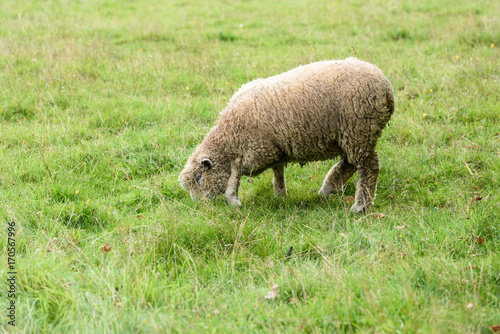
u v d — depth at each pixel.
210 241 4.46
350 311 3.29
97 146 6.35
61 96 7.93
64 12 14.37
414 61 9.15
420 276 3.71
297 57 9.51
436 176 5.58
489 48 9.44
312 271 3.89
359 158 5.04
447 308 3.26
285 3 15.45
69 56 9.46
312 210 5.17
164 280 3.89
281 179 5.54
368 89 4.79
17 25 12.25
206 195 5.25
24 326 3.30
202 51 10.31
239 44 11.36
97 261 4.20
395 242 4.29
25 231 4.64
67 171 5.89
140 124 7.24
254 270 4.05
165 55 10.01
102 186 5.75
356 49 9.95
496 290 3.51
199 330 3.23
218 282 3.96
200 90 8.44
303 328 3.19
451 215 4.70
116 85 8.46
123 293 3.59
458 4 13.14
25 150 6.27
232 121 5.05
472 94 7.32
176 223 4.60
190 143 6.71
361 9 13.45
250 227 4.58
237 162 5.15
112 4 15.91
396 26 11.56
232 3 15.71
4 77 8.66
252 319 3.43
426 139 6.32
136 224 4.88
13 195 5.29
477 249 4.09
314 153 5.13
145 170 6.14
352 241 4.35
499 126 6.38
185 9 15.20
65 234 4.60
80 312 3.39
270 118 4.89
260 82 5.09
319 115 4.87
